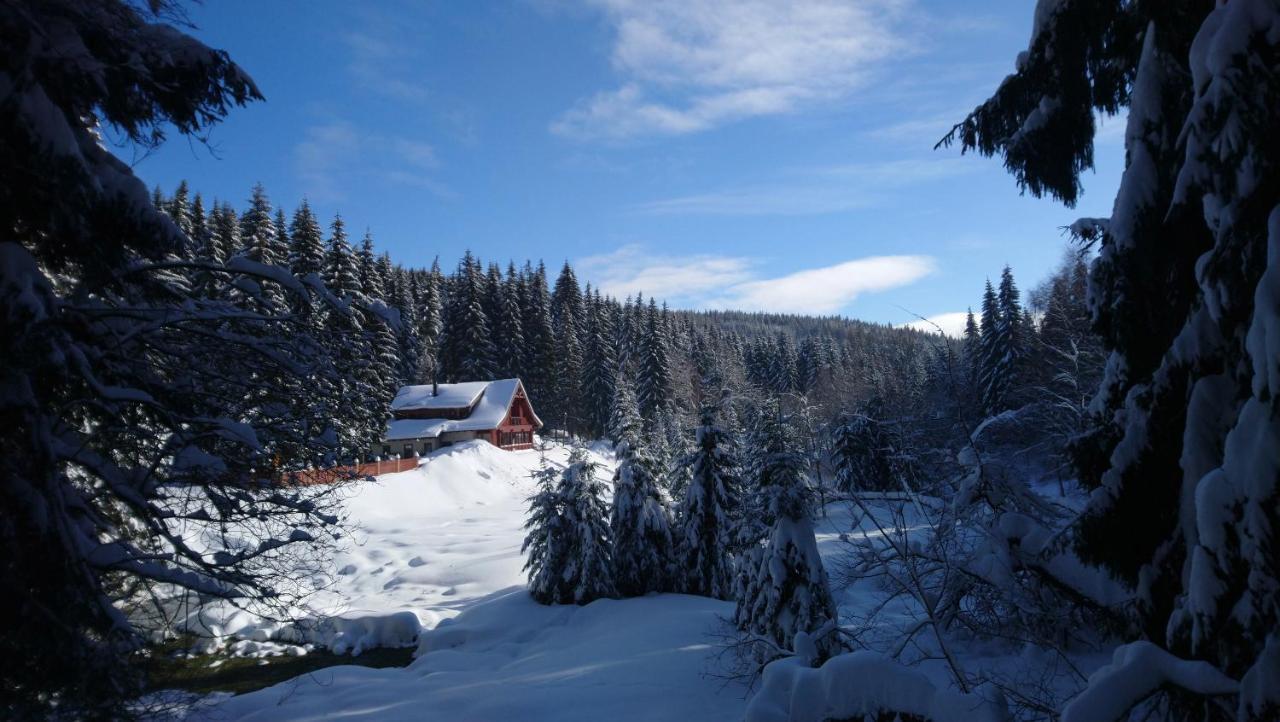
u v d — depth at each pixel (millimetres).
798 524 14609
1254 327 4879
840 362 107500
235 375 8984
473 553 32719
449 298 84688
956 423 10977
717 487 24828
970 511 10273
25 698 6285
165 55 7297
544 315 78250
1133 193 6672
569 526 25719
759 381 101250
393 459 49375
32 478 6406
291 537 8430
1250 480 4875
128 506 8211
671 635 19094
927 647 11367
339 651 22531
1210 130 5188
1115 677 5227
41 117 5891
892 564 10570
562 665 17516
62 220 6781
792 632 13719
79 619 6480
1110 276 6887
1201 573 5188
